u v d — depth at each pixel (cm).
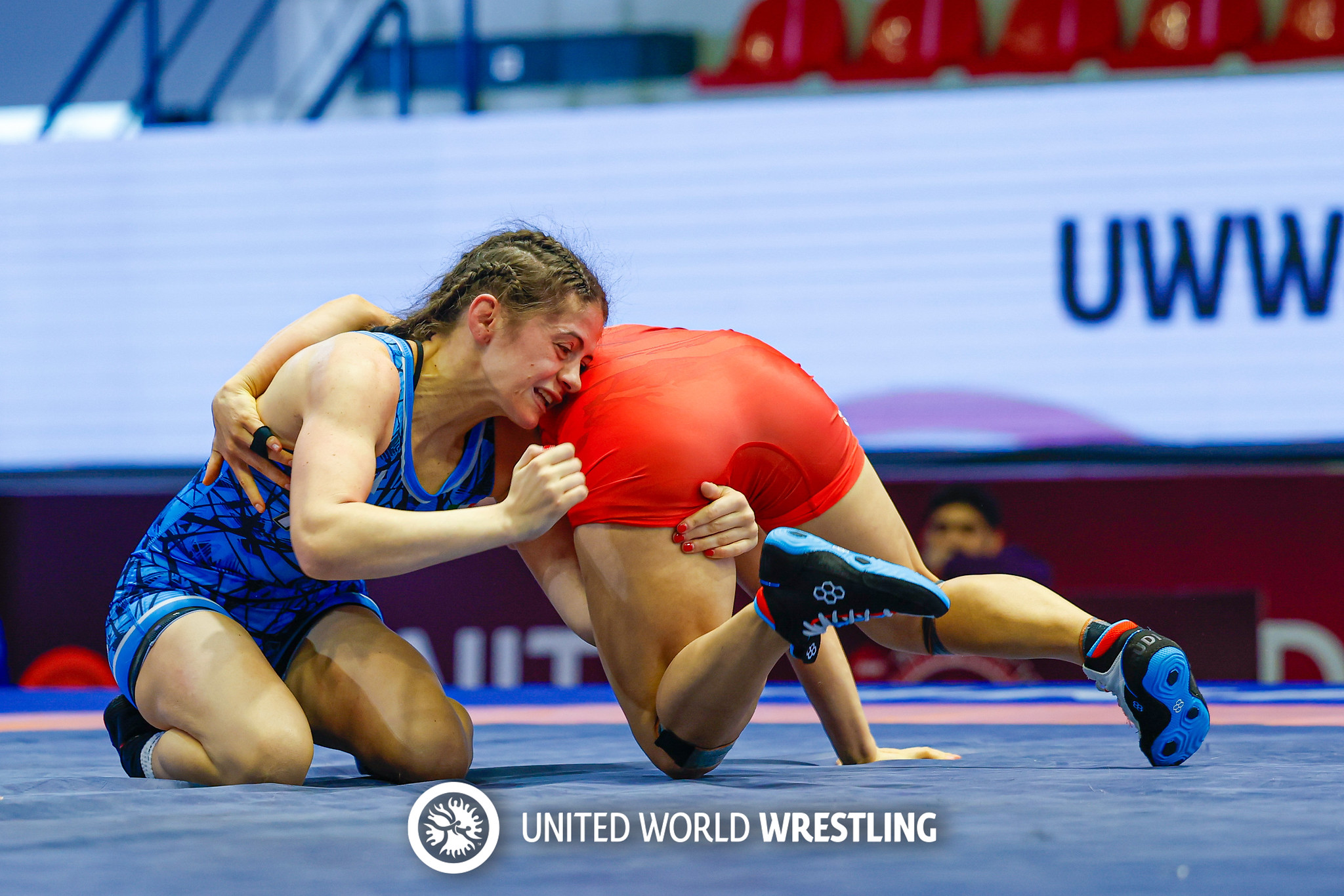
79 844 260
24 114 1603
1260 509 1243
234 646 393
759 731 627
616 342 407
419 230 1320
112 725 418
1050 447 1214
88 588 1374
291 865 238
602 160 1296
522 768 439
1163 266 1202
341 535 344
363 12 1608
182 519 420
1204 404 1191
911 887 217
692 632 374
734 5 1590
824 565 325
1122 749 488
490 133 1313
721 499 369
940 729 608
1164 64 1408
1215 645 1154
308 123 1341
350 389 368
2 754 530
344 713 405
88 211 1364
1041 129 1229
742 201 1273
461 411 396
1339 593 1223
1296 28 1385
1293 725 589
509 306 375
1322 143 1177
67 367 1359
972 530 1112
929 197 1245
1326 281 1170
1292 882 219
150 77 1402
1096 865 234
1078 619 388
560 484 350
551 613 1278
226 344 1342
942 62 1480
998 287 1232
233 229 1346
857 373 1255
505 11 1600
